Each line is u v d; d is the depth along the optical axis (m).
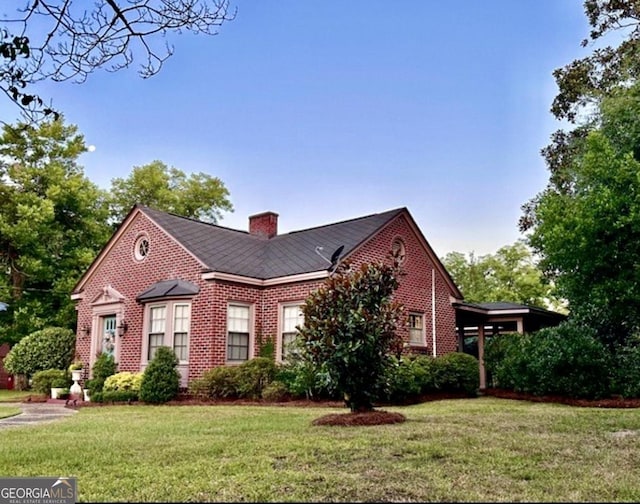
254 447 6.15
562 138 21.80
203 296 14.23
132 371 15.44
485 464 5.33
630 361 13.42
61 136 24.23
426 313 16.86
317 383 9.15
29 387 22.20
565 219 8.72
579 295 8.99
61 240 23.98
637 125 15.09
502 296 32.16
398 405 12.38
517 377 14.66
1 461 5.58
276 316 14.79
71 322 23.09
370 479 4.68
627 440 6.92
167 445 6.38
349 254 14.68
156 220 16.17
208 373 13.27
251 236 18.84
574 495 4.26
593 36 20.77
